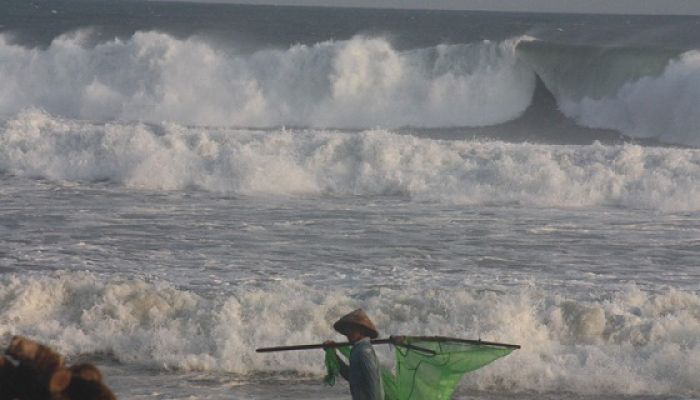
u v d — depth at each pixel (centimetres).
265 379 4006
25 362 1962
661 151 8569
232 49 15275
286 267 5619
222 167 8388
